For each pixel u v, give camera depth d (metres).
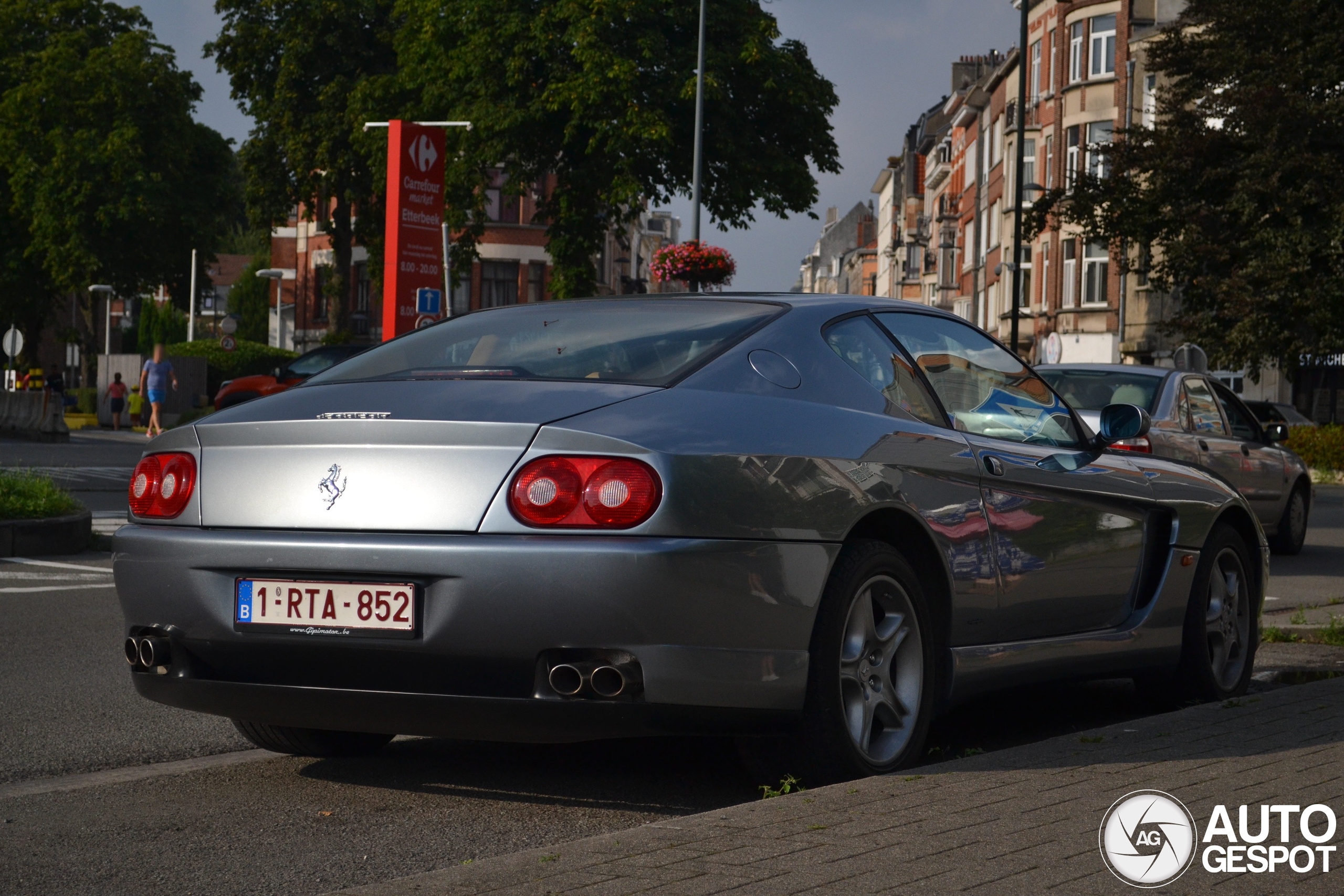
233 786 4.89
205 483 4.30
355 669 4.06
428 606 3.96
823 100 39.22
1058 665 5.36
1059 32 54.16
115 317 92.62
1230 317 34.22
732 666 4.00
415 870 3.93
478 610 3.89
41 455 25.78
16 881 3.82
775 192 38.66
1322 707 5.49
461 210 40.06
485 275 61.50
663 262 31.69
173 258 54.91
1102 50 52.69
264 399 4.64
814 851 3.52
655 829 3.75
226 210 56.72
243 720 4.72
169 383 31.64
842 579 4.33
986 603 4.98
